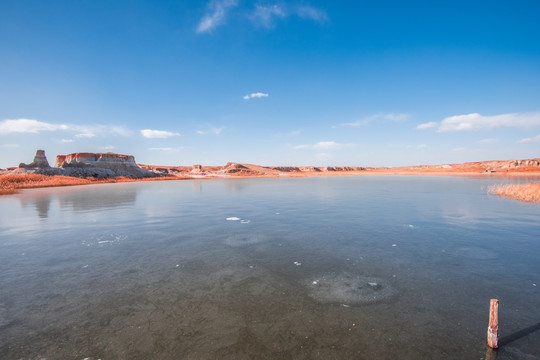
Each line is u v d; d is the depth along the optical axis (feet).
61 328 15.72
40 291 20.51
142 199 83.66
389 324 15.87
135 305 18.26
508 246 31.40
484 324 15.84
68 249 31.22
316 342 14.28
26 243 33.81
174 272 24.13
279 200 79.00
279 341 14.35
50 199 84.17
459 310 17.42
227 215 53.21
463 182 165.89
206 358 13.12
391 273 23.56
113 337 14.85
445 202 71.20
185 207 65.10
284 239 34.94
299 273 23.71
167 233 38.52
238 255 28.68
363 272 23.81
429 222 45.32
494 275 23.03
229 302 18.60
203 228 41.57
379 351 13.53
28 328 15.76
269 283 21.63
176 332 15.25
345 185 149.79
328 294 19.70
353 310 17.48
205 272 24.08
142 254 29.22
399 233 37.81
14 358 13.25
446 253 28.94
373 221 46.29
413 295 19.48
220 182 210.79
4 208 64.64
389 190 111.65
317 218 49.34
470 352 13.42
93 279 22.67
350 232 38.52
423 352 13.43
